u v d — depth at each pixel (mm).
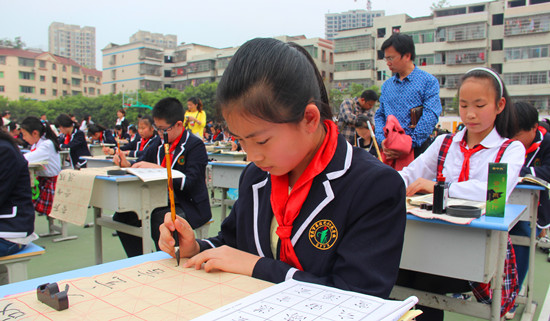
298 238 902
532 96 27094
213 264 881
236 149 7844
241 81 736
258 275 857
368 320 595
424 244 1453
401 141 2420
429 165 1955
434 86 2734
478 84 1689
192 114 6957
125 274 859
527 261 2188
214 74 47938
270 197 968
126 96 45219
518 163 1653
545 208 2604
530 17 26844
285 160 797
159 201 2641
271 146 769
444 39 29891
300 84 757
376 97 5129
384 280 815
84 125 11992
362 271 812
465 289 1641
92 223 4395
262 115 731
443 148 1909
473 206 1434
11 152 2039
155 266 919
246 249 1047
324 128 931
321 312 631
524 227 2232
